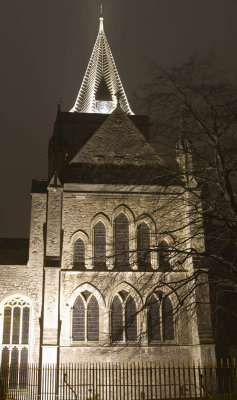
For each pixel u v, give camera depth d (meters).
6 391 31.27
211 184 23.64
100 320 38.09
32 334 40.31
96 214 41.25
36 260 42.56
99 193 41.75
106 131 45.12
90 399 29.94
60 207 40.44
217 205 23.08
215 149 22.70
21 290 41.69
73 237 40.50
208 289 37.94
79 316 38.44
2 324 40.66
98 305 38.69
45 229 41.38
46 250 38.97
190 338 38.25
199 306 37.44
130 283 39.22
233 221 22.62
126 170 42.91
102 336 37.66
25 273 42.16
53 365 35.53
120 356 37.28
